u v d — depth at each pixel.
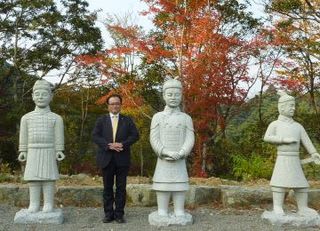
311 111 15.33
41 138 7.10
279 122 7.32
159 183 6.98
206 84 11.44
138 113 13.26
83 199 8.63
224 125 12.92
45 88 7.26
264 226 6.88
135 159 18.36
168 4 11.23
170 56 11.66
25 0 17.03
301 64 14.02
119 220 7.04
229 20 13.39
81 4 18.28
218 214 7.89
